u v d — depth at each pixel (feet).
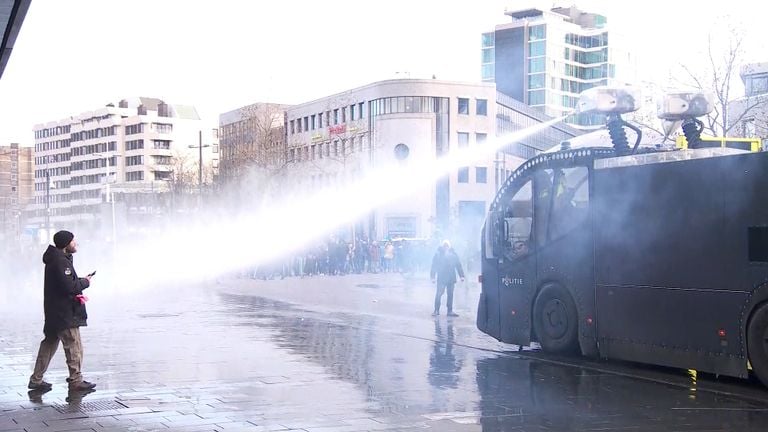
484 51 469.57
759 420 31.32
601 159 45.80
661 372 43.47
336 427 29.63
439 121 300.81
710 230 39.47
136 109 558.56
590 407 33.81
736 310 38.19
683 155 43.21
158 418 31.01
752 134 136.56
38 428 29.25
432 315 76.48
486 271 53.62
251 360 46.80
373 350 51.83
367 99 305.94
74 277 36.70
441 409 33.17
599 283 45.52
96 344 53.98
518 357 49.16
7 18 40.75
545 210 49.37
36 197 639.76
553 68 448.65
